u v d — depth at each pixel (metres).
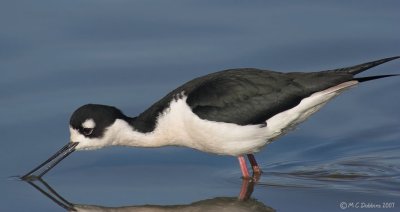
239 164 13.30
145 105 14.30
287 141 14.00
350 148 13.62
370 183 12.33
